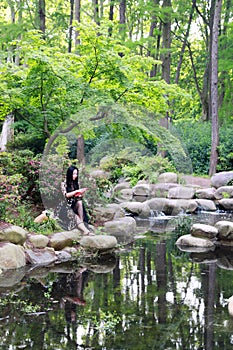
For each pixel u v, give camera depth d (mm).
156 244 8383
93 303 5098
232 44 21766
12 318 4633
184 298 5301
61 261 6957
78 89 9391
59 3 23156
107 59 9586
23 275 6152
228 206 12703
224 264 6906
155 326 4477
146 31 29234
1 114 10352
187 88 29297
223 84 24844
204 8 24219
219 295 5422
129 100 10453
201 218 11500
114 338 4188
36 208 9102
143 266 6758
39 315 4719
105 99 9273
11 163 8922
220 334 4297
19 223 7621
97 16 19422
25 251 6840
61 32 22375
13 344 4035
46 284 5777
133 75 10352
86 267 6645
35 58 8711
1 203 7238
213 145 17125
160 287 5711
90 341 4109
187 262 7020
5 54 9820
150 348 3990
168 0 19844
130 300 5215
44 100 9867
